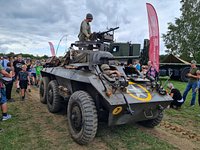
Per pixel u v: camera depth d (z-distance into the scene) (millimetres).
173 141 5102
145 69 9148
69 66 6027
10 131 5234
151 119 5625
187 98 10055
